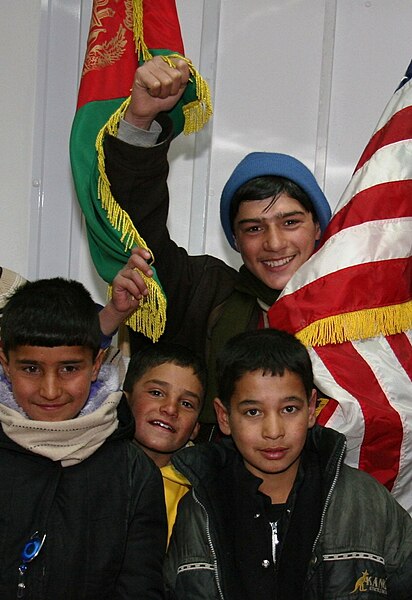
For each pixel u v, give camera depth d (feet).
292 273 6.14
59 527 4.68
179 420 5.76
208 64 8.20
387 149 6.28
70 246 8.46
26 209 8.38
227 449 5.20
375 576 4.78
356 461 5.71
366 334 5.84
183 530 4.98
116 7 6.54
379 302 5.89
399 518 5.05
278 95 8.20
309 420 5.19
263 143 8.23
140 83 5.59
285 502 5.05
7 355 4.91
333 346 5.88
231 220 6.43
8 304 5.00
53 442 4.77
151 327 6.03
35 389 4.81
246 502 4.97
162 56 5.76
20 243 8.40
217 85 8.23
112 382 5.14
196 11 8.23
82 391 4.88
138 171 5.68
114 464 4.91
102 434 4.86
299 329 5.80
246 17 8.20
